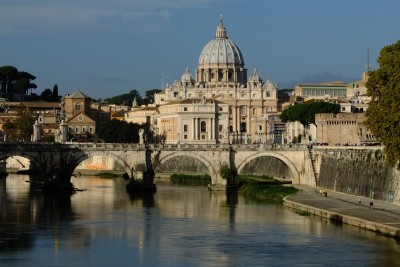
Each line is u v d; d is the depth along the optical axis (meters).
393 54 191.62
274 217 191.62
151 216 195.50
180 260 142.50
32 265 139.25
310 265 137.62
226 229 174.12
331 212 185.75
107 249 152.25
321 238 160.50
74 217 192.50
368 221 169.12
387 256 143.12
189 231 171.88
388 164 188.00
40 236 165.50
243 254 146.75
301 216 192.88
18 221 185.12
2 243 157.75
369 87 197.38
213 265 138.38
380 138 190.12
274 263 139.38
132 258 144.38
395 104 181.38
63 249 152.12
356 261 139.88
